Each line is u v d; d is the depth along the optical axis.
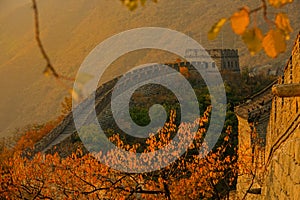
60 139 87.50
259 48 5.41
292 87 15.94
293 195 17.31
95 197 29.00
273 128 30.97
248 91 96.75
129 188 28.67
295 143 17.94
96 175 29.39
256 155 37.69
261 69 129.88
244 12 5.41
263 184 29.31
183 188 29.28
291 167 18.34
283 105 25.70
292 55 25.47
